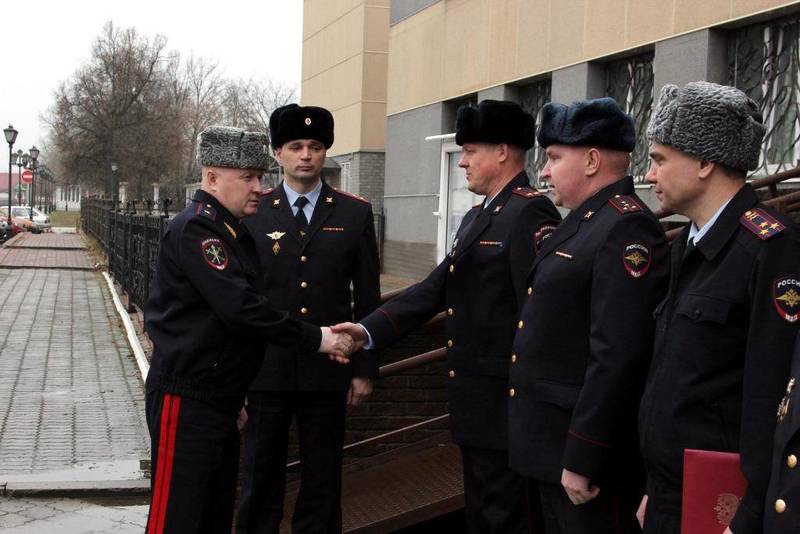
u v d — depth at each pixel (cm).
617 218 323
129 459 676
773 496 221
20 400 867
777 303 253
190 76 7525
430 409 545
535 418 338
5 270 2230
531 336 342
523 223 383
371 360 453
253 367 392
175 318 381
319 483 455
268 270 455
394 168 1634
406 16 1570
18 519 556
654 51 912
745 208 270
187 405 378
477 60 1289
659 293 314
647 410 282
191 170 6122
